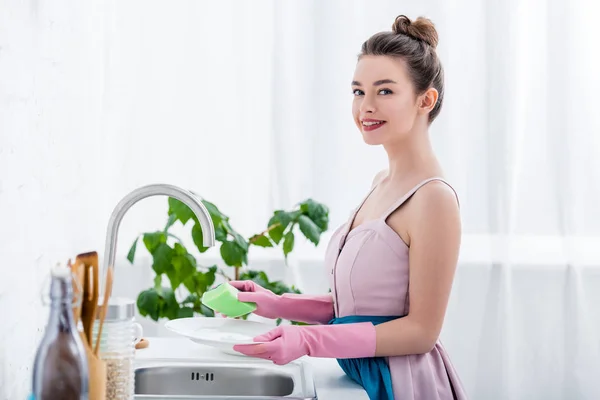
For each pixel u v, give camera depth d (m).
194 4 2.58
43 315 1.43
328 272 1.60
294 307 1.63
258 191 2.62
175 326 1.56
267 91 2.61
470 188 2.62
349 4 2.58
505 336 2.63
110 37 2.54
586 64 2.63
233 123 2.61
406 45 1.51
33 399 0.85
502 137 2.60
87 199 2.20
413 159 1.53
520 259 2.66
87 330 0.95
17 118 1.23
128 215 2.60
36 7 1.38
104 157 2.52
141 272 2.61
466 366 2.65
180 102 2.59
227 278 2.31
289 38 2.58
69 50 1.82
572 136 2.63
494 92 2.60
